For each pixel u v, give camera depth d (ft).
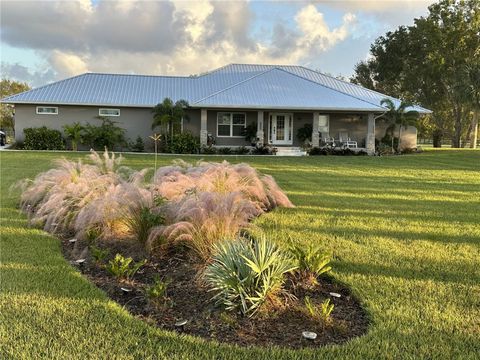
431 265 14.01
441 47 115.03
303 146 75.82
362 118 80.53
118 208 15.46
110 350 8.63
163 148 72.43
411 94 130.72
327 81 93.97
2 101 71.92
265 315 10.12
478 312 10.48
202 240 13.56
